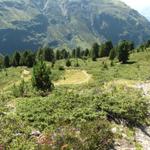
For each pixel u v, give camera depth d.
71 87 49.53
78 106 23.59
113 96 27.89
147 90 42.09
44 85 36.25
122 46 86.88
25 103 23.94
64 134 18.41
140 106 26.23
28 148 17.19
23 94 31.45
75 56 153.75
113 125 21.84
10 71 105.00
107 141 18.77
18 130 18.98
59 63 115.88
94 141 18.19
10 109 23.00
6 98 28.55
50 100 24.25
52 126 19.94
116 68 74.25
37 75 36.19
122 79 54.72
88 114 22.20
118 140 19.81
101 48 130.88
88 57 140.50
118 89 39.78
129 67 74.12
